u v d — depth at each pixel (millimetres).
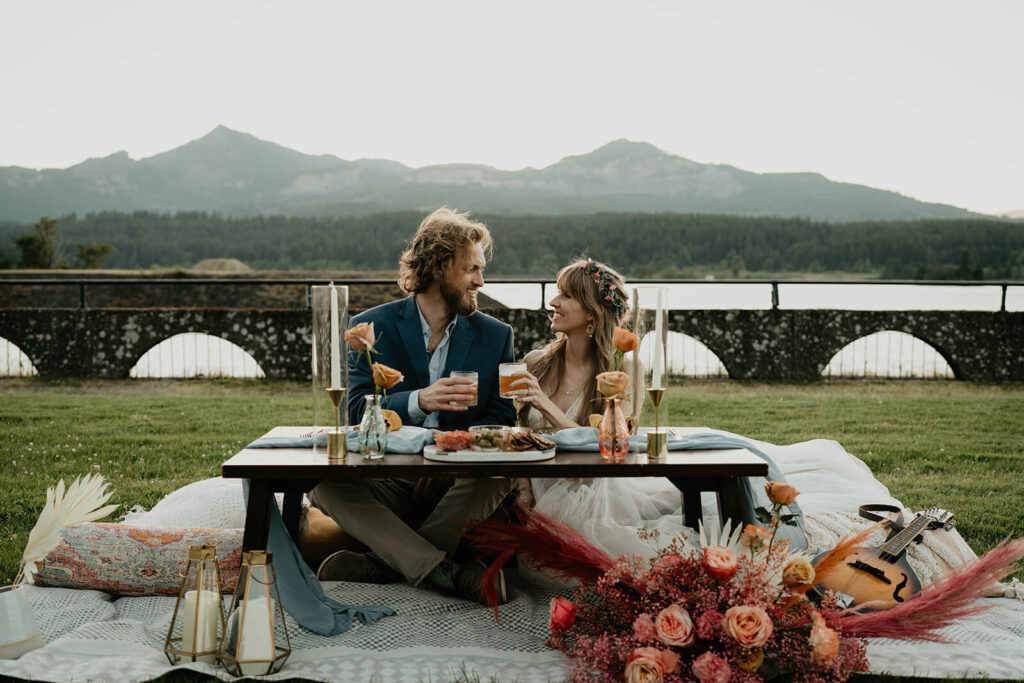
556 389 3969
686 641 2467
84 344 11281
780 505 2824
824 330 11312
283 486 3355
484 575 2949
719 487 3084
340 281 11094
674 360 13172
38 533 2936
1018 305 15180
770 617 2531
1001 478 5719
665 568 2633
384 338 3812
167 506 4164
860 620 2645
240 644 2670
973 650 2920
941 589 2715
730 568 2529
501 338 3928
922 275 59688
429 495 3699
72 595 3311
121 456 6234
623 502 3715
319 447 3092
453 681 2682
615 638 2631
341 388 3021
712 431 3629
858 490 4426
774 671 2670
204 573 2773
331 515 3404
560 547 2846
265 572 2725
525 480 3840
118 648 2816
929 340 11383
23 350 11289
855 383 11188
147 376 11453
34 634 2818
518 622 3131
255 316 11258
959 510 4867
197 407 8820
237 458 3010
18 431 7238
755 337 11281
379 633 2977
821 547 3490
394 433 3232
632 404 3260
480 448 2992
